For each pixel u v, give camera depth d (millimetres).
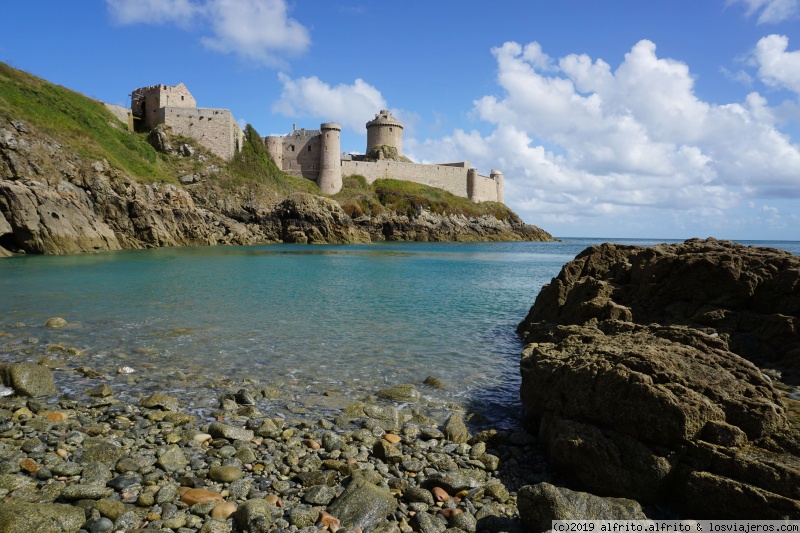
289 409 9453
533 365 9727
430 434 8391
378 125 128375
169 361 12391
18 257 40844
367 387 11094
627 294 15914
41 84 69250
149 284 26547
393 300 24172
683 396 6598
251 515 5355
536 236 133750
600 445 6625
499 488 6570
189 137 86062
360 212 102562
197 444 7504
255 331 16141
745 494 5512
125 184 57781
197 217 67875
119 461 6625
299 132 114938
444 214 112375
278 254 55375
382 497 5891
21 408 8516
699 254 14555
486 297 26391
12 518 4859
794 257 13672
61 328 15523
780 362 11312
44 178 49875
